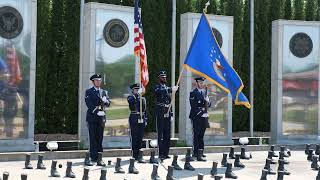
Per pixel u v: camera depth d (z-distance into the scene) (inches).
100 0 991.6
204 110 682.2
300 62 884.0
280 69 872.9
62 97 957.8
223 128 848.9
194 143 685.3
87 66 759.1
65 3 957.8
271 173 584.7
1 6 682.8
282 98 874.1
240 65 1090.7
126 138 777.6
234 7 1093.1
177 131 1044.5
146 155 740.7
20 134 698.8
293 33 880.3
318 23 893.2
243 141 812.0
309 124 887.7
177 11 1040.2
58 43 955.3
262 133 1114.7
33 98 709.3
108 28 768.3
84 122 768.9
